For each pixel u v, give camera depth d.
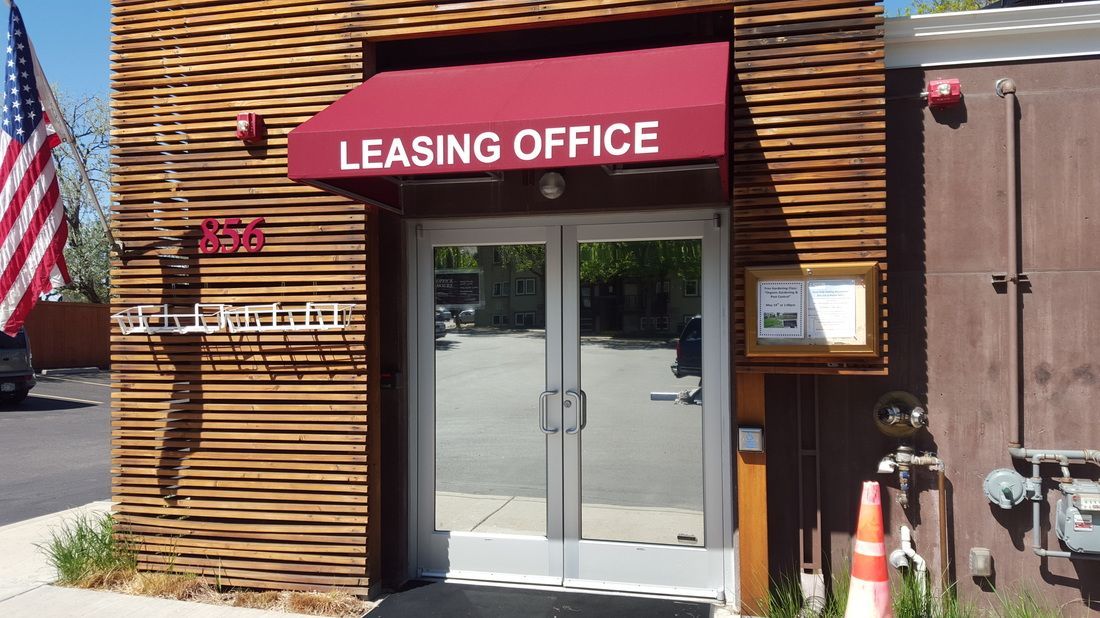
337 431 4.83
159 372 5.01
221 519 5.00
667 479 4.88
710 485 4.79
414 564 5.21
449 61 5.23
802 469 4.52
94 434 12.59
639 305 4.92
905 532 4.36
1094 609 4.28
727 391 4.75
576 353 5.02
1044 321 4.34
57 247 4.82
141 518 5.07
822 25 4.21
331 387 4.77
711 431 4.78
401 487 5.11
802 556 4.48
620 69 4.30
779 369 4.25
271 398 4.84
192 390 4.95
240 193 4.91
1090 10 4.20
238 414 4.90
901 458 4.34
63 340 24.02
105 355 25.55
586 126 3.71
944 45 4.42
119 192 5.08
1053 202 4.34
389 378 5.06
